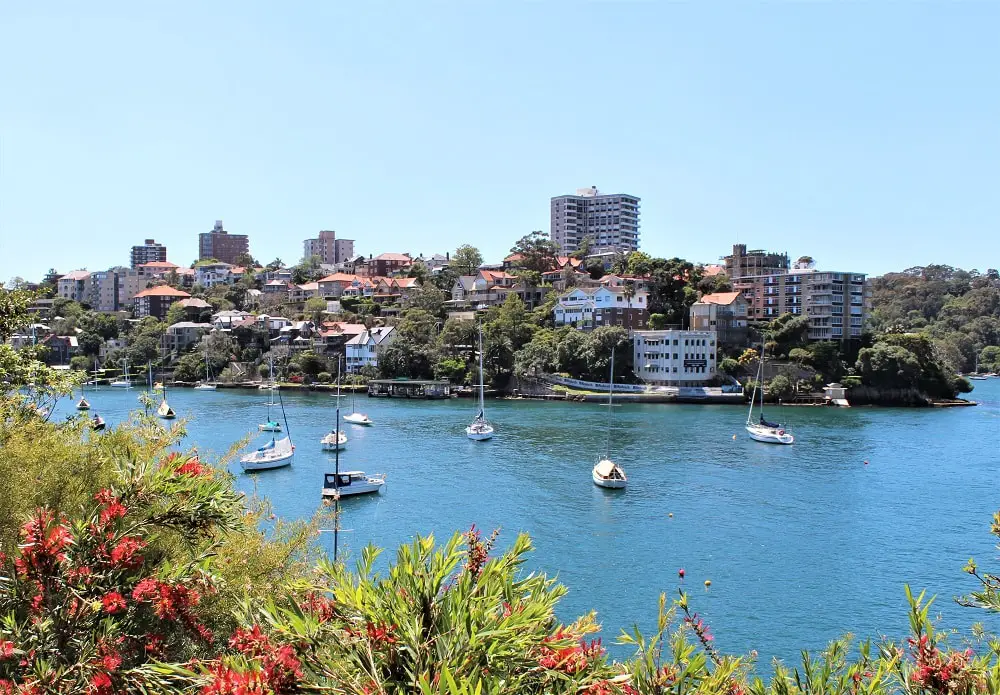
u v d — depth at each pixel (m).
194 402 152.12
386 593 8.16
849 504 63.72
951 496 66.56
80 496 14.28
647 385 155.38
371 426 114.00
